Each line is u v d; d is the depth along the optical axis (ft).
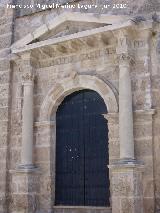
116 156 46.62
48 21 53.72
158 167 43.96
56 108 53.67
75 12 51.08
